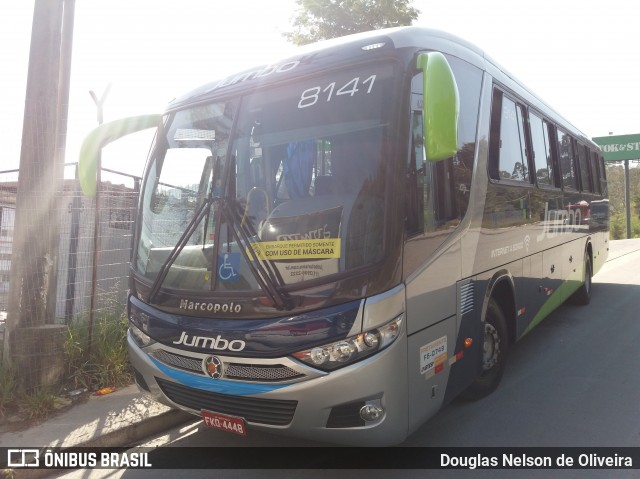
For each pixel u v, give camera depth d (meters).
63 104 5.66
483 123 4.42
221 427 3.37
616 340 6.80
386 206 3.11
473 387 4.79
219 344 3.25
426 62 3.03
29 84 4.77
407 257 3.18
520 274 5.25
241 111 3.78
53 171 4.87
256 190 3.49
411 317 3.21
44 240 4.82
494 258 4.54
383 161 3.18
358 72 3.45
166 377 3.55
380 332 3.00
